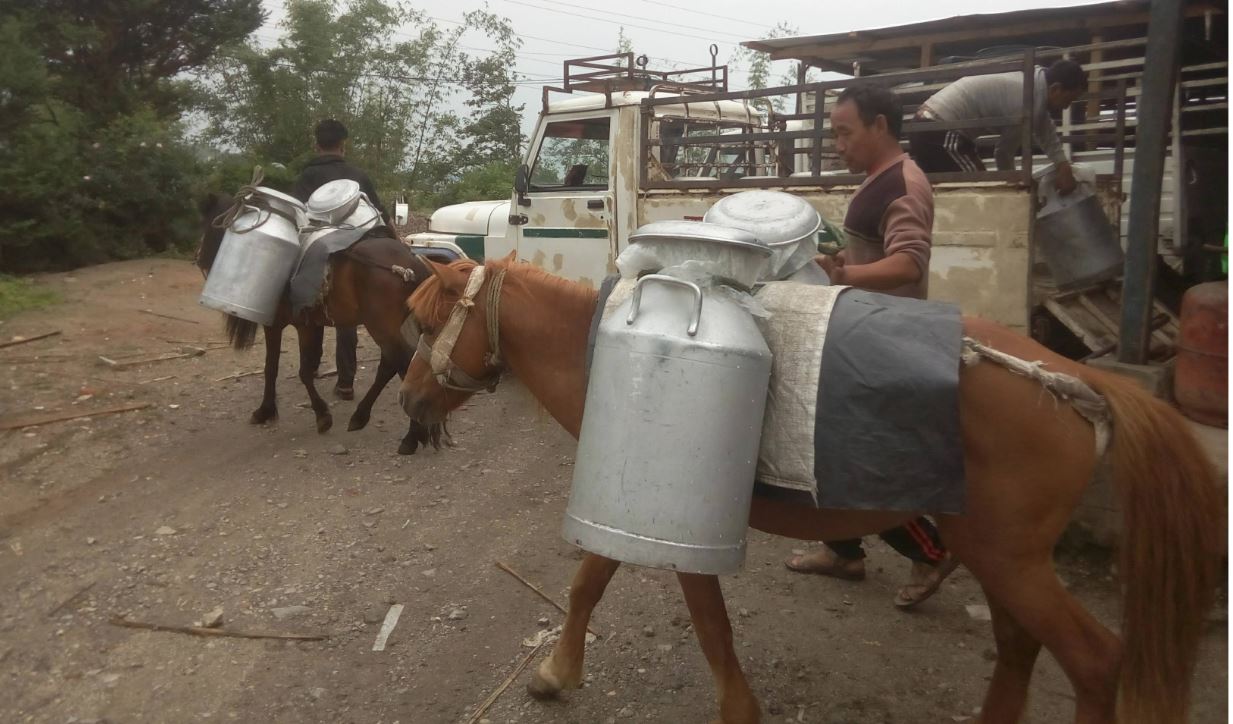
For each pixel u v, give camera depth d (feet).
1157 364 14.28
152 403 22.06
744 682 9.23
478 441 20.10
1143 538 7.49
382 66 88.28
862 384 7.33
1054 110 17.57
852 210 10.57
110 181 40.06
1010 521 7.55
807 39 25.07
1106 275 15.98
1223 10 20.44
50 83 38.09
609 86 22.00
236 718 10.28
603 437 7.18
